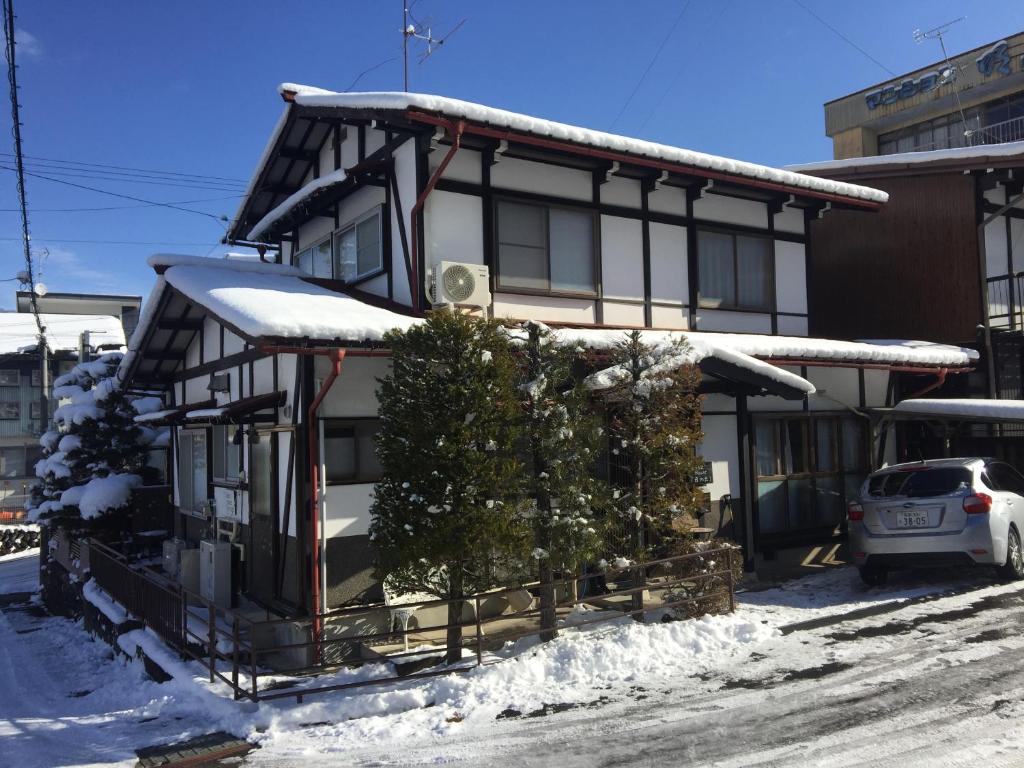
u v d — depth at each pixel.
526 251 10.48
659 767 4.77
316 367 8.34
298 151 12.41
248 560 10.05
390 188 10.30
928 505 9.02
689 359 8.12
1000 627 7.36
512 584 7.44
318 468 8.20
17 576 22.95
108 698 8.44
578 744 5.23
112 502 14.63
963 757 4.62
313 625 7.90
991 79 23.75
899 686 5.90
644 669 6.72
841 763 4.65
